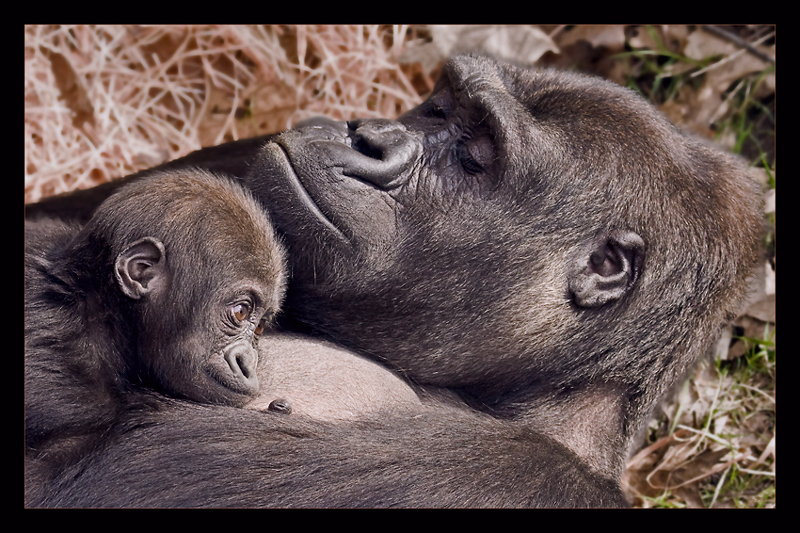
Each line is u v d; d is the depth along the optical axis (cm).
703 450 485
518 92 341
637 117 329
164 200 293
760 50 562
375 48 589
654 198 316
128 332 290
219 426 275
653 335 323
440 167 321
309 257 313
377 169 307
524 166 312
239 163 409
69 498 257
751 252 340
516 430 309
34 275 286
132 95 556
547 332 321
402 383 326
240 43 574
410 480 274
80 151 531
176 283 287
